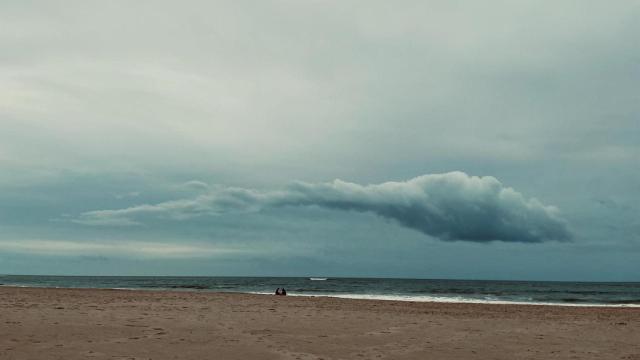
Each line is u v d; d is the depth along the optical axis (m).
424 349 11.83
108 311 17.97
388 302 28.47
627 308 28.09
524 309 25.39
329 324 16.06
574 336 14.88
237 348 11.13
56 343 10.92
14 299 23.11
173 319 16.05
